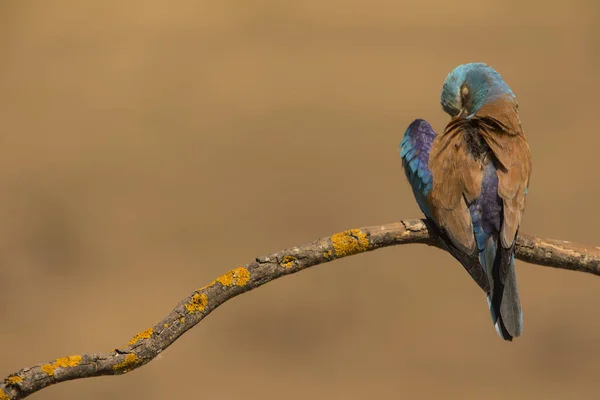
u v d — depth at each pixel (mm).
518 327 7621
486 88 9312
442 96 9742
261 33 33062
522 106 27156
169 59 30906
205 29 33281
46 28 32688
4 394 6477
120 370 6727
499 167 7953
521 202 7852
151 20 33781
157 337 6793
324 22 33594
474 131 8172
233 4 35094
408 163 8352
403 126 25906
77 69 30234
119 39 32625
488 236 7941
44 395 15438
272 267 7086
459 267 18812
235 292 7016
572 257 7680
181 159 24531
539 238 7770
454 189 7949
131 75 29844
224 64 30516
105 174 23828
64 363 6613
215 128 26281
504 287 7680
